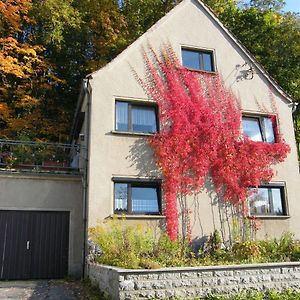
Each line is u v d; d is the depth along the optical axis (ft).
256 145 49.14
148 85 47.47
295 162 51.13
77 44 79.66
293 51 72.74
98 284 32.24
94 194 41.32
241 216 46.09
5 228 41.55
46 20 72.54
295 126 72.02
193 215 44.06
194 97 48.62
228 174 46.68
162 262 32.14
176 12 52.75
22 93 72.28
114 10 78.07
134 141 44.50
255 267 29.22
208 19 54.29
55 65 77.97
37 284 37.40
